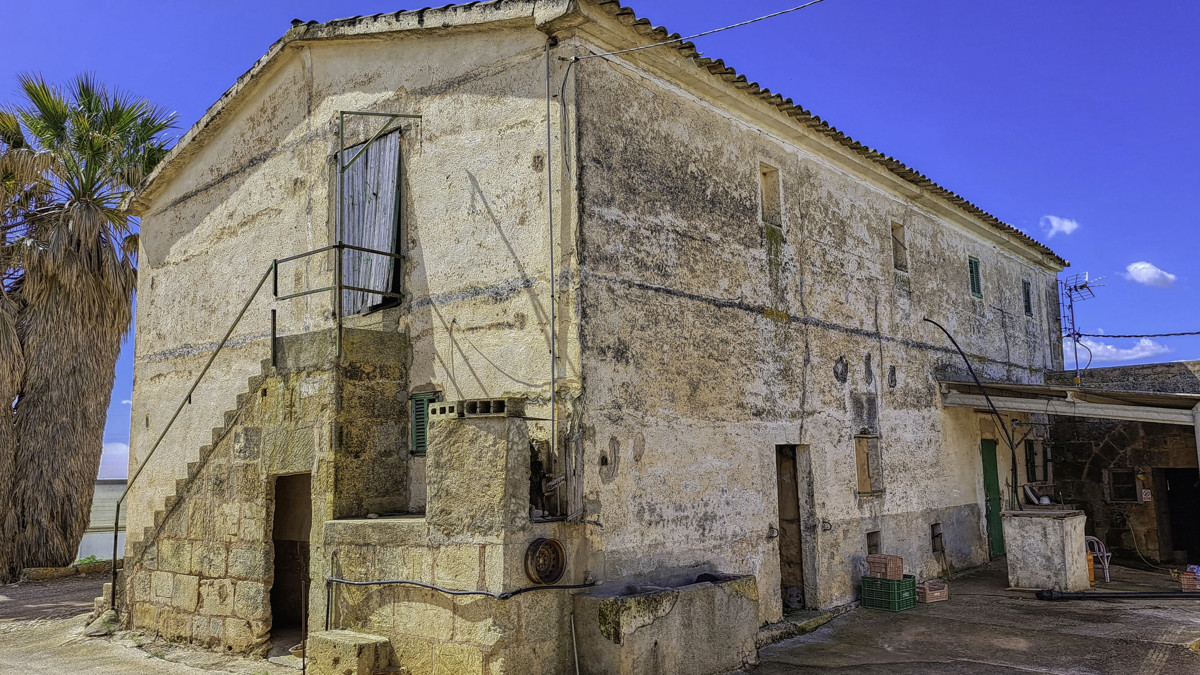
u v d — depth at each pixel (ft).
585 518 23.02
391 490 27.02
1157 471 52.08
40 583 49.62
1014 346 53.36
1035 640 28.30
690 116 29.35
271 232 33.96
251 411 28.78
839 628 30.66
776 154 33.71
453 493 22.04
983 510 45.73
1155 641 27.76
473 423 21.90
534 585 21.43
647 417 25.64
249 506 28.22
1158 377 53.36
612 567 23.77
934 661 26.11
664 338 26.68
